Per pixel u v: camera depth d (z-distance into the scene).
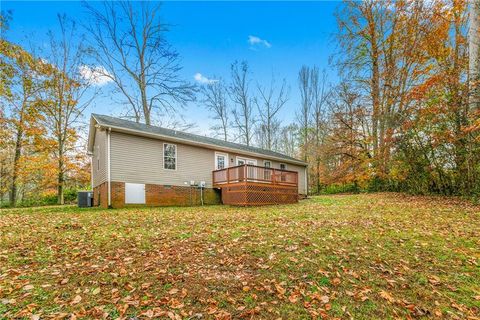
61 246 4.73
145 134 11.89
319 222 6.64
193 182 13.70
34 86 16.64
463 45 12.35
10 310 2.60
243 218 7.59
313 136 27.23
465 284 3.18
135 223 6.82
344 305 2.73
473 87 9.43
